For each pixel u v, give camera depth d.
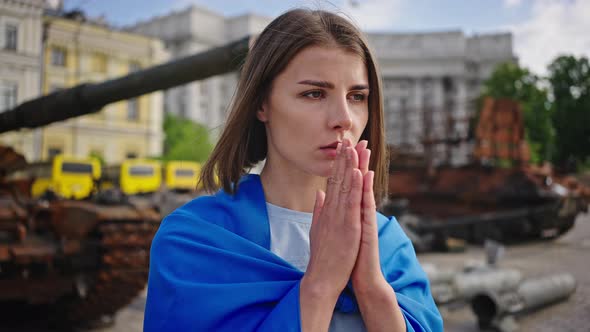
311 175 1.21
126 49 36.62
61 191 17.27
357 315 1.06
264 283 1.01
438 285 7.02
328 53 1.06
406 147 20.33
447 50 75.88
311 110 1.06
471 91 79.69
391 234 1.26
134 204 6.21
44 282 5.68
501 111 16.92
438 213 16.86
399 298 1.10
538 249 14.61
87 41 34.66
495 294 6.19
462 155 26.66
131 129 37.62
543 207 15.16
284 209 1.19
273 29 1.16
